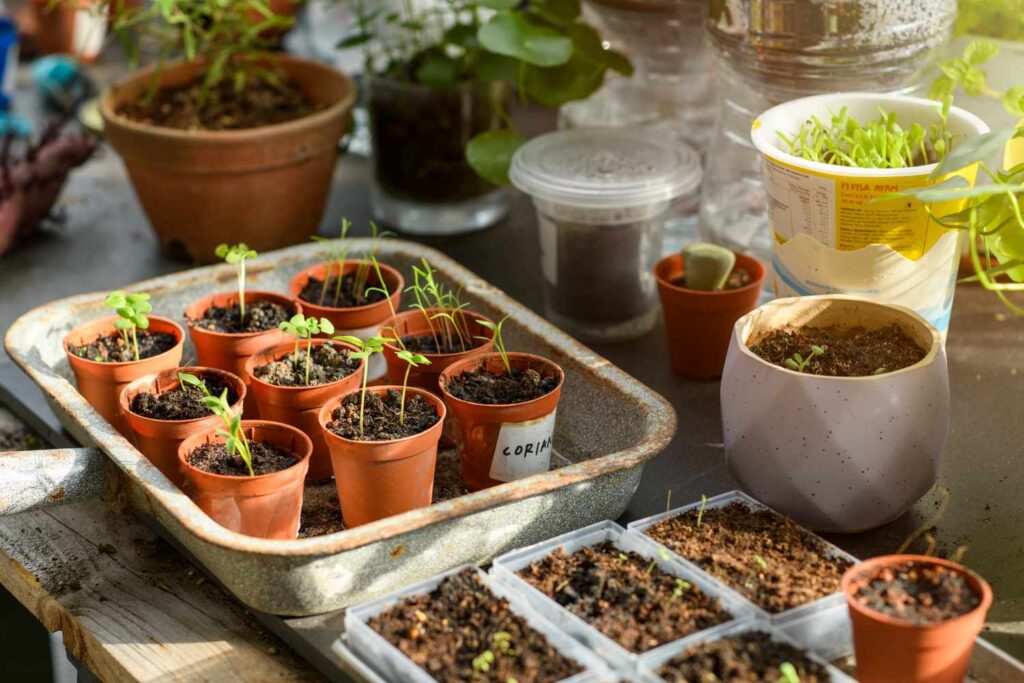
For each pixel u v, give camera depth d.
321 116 1.30
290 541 0.95
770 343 1.04
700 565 0.97
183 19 1.31
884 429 0.98
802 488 1.00
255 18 1.54
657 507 1.05
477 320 1.12
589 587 0.96
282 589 0.96
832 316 1.04
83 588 1.02
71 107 1.43
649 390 1.06
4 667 1.32
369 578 0.97
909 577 0.92
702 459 1.09
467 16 1.47
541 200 1.19
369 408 1.04
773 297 1.23
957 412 1.12
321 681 0.96
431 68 1.30
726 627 0.93
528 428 1.04
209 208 1.31
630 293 1.21
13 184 1.34
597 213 1.18
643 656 0.91
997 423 1.11
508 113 1.36
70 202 1.46
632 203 1.17
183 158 1.28
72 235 1.40
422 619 0.94
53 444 1.13
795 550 0.98
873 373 1.01
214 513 1.00
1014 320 1.21
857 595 0.91
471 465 1.05
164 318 1.13
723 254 1.14
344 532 0.95
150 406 1.06
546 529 1.00
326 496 1.07
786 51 1.14
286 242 1.34
